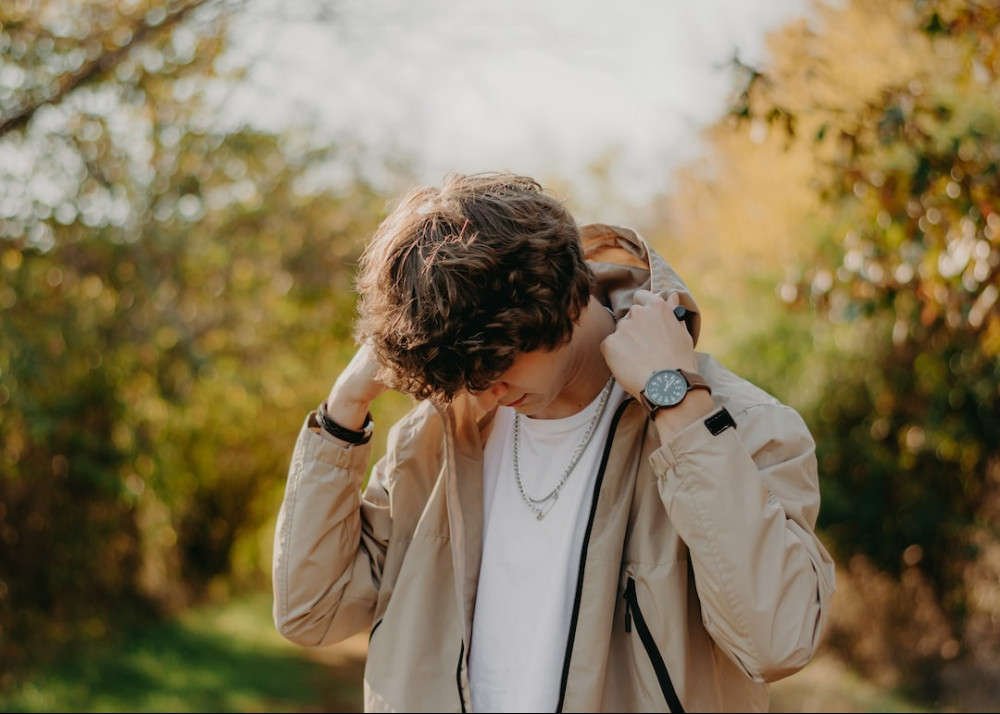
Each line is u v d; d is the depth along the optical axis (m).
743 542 1.23
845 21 4.09
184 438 7.99
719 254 7.51
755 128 3.18
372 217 6.85
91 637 7.12
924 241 3.24
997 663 6.05
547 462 1.46
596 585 1.34
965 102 3.31
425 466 1.54
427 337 1.22
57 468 6.50
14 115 4.88
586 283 1.29
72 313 5.73
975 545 6.29
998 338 3.46
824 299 3.88
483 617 1.44
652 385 1.30
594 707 1.31
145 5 4.88
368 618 1.56
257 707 6.82
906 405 6.54
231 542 11.71
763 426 1.35
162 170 5.68
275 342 7.25
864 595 7.18
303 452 1.49
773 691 6.42
